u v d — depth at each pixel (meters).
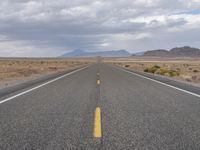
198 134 6.58
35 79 26.16
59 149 5.46
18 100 12.45
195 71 47.91
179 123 7.78
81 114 9.13
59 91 16.03
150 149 5.44
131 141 6.01
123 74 33.94
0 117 8.69
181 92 15.38
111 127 7.31
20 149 5.45
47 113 9.34
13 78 28.41
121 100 12.34
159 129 7.09
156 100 12.32
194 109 10.05
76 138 6.27
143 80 24.28
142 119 8.32
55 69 55.03
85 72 39.19
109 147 5.58
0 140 6.11
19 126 7.46
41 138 6.27
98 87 18.23
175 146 5.63
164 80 24.28
